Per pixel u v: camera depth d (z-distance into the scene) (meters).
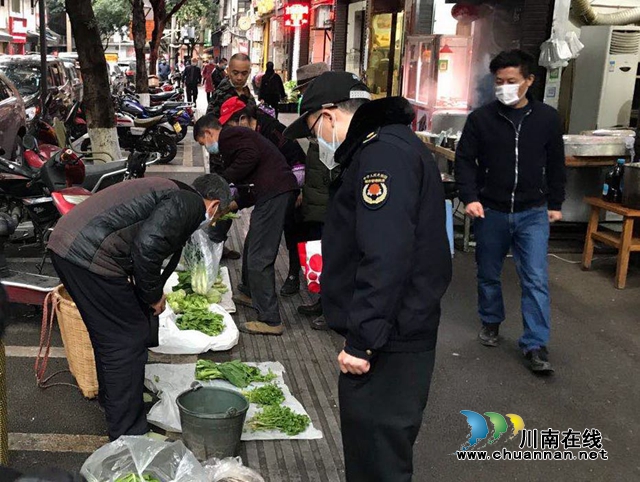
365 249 2.41
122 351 3.53
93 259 3.39
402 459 2.67
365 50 16.78
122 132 12.81
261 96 16.31
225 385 4.22
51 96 12.49
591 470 3.72
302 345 5.12
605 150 7.63
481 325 5.64
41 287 4.95
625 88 8.82
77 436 3.80
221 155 5.19
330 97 2.82
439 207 2.58
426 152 2.60
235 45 49.31
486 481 3.60
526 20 8.73
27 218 7.18
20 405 4.11
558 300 6.21
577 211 8.17
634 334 5.52
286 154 5.93
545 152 4.71
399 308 2.52
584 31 8.84
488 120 4.74
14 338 5.04
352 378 2.62
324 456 3.68
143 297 3.46
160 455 2.98
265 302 5.19
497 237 4.89
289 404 4.11
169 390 4.09
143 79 19.16
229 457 3.42
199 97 31.80
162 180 3.59
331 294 2.68
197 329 4.91
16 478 1.37
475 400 4.40
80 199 5.41
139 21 18.83
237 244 7.64
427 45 11.24
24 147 7.68
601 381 4.72
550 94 8.71
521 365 4.92
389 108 2.57
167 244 3.36
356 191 2.52
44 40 11.87
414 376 2.60
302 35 25.17
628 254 6.46
